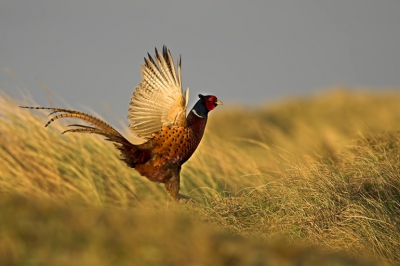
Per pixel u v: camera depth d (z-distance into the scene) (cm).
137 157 1556
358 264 1121
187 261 991
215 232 1137
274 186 1608
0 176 1631
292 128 4688
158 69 1539
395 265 1352
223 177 1845
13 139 1733
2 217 1045
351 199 1523
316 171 1630
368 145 1850
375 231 1409
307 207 1482
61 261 942
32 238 995
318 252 1145
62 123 1831
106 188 1748
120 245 1002
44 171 1691
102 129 1513
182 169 1864
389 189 1589
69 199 1627
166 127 1551
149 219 1109
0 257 938
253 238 1370
